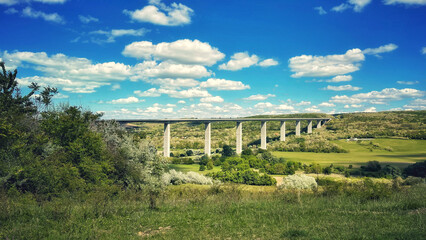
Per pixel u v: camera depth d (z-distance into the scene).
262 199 13.75
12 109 20.95
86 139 20.89
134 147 27.67
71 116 21.61
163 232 8.66
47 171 16.44
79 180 17.81
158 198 14.83
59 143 20.64
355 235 7.28
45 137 19.44
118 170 24.12
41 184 16.22
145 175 25.27
